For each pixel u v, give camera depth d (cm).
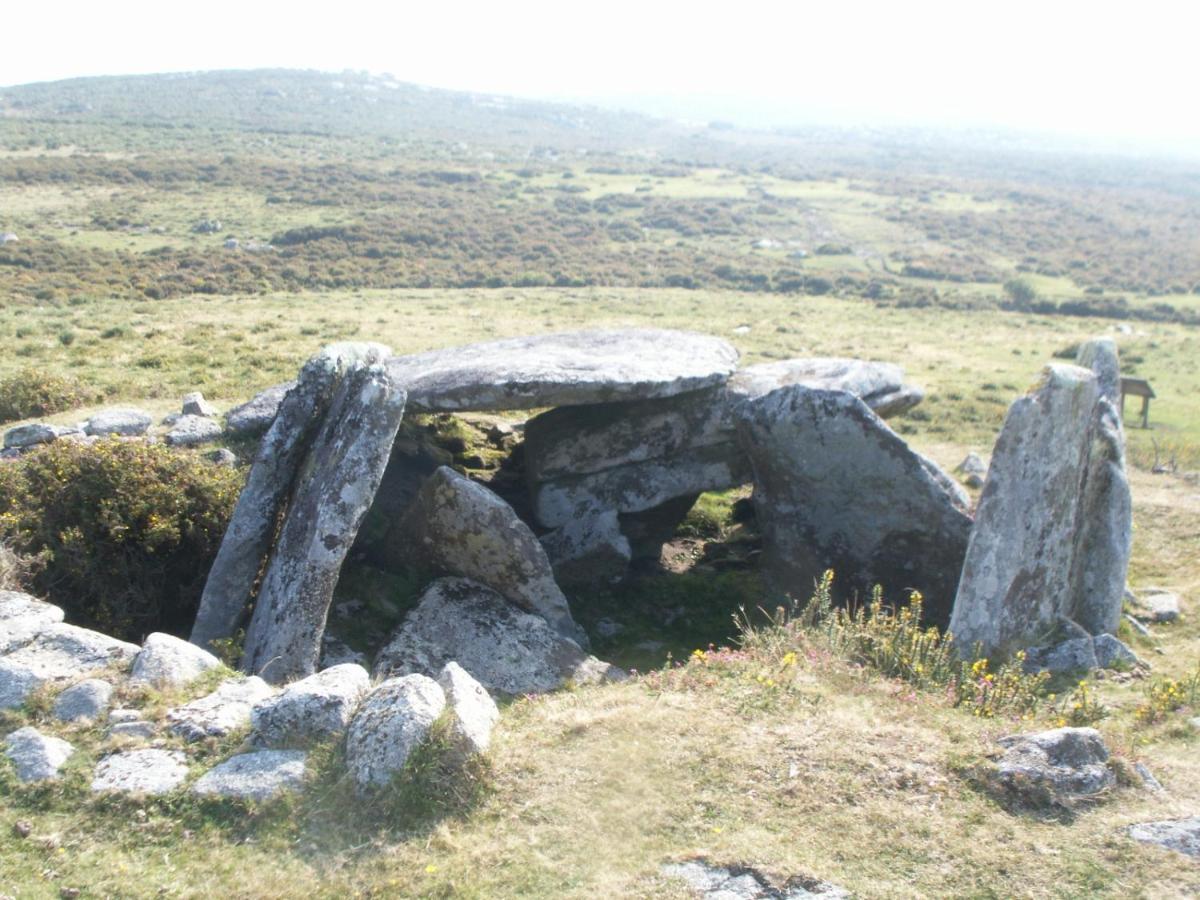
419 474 1491
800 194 15225
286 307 4106
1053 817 650
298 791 640
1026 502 1090
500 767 679
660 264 7781
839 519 1242
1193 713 881
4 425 1616
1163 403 3434
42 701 703
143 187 8712
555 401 1305
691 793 667
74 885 573
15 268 5000
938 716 776
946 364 3981
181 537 1099
